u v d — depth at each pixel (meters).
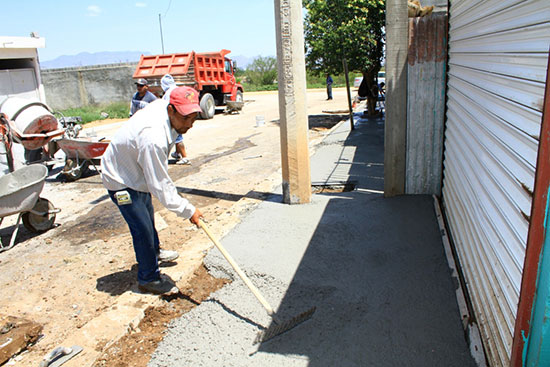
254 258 3.91
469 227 3.14
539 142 1.55
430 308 2.99
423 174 5.08
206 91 18.84
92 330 3.07
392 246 3.93
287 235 4.35
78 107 24.86
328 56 12.55
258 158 9.27
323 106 19.98
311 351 2.71
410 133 4.98
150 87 16.09
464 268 3.25
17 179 5.29
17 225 5.04
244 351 2.77
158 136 3.06
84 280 4.15
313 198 5.45
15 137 7.64
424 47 4.72
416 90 4.84
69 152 7.96
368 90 13.43
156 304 3.43
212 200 6.43
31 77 17.11
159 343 2.97
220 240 4.41
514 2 2.12
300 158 5.09
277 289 3.43
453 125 4.23
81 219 6.01
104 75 24.33
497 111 2.40
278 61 4.88
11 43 15.79
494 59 2.53
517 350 1.80
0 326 3.33
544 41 1.67
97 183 7.96
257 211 5.15
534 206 1.61
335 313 3.05
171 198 3.16
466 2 3.58
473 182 3.06
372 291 3.26
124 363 2.79
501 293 2.17
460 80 3.88
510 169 2.09
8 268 4.54
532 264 1.65
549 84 1.48
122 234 5.34
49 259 4.71
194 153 10.30
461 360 2.49
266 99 29.33
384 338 2.74
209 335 2.97
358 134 10.34
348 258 3.79
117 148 3.20
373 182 6.17
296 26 4.72
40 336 3.28
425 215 4.52
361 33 11.89
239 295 3.41
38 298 3.87
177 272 3.82
